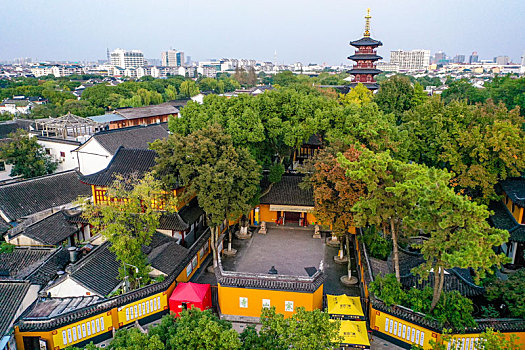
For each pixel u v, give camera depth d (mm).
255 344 19078
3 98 133125
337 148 36688
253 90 138875
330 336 18781
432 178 24719
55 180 47812
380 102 69875
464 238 22484
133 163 39688
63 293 29328
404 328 26469
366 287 30797
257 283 30016
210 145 35219
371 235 35844
